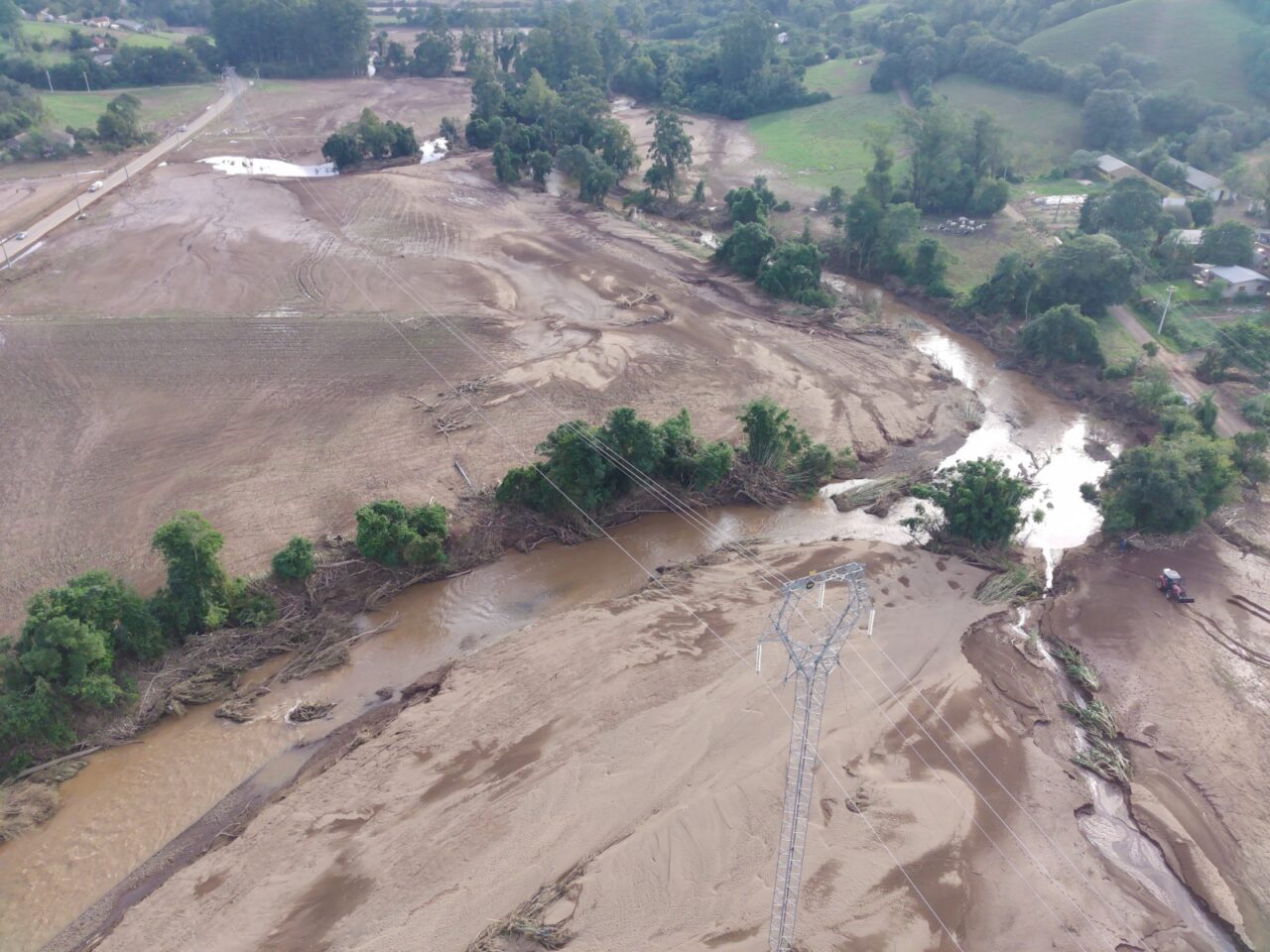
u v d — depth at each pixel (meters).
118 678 41.84
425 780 37.78
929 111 105.50
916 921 32.34
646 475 56.22
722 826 35.62
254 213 104.00
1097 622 47.09
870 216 91.38
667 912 32.47
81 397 65.75
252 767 39.44
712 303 84.38
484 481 57.53
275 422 63.28
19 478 56.84
